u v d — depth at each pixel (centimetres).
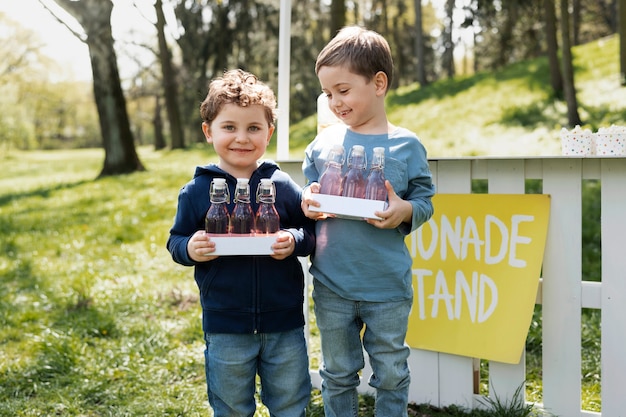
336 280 211
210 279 204
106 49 1310
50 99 2752
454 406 273
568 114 1093
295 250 202
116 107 1362
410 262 217
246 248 194
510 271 254
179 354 356
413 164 210
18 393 311
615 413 244
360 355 223
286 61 294
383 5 2227
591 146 241
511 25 1653
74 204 1042
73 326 409
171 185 1165
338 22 1150
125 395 305
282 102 295
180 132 1778
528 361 340
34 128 2822
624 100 1112
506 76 1427
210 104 209
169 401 295
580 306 247
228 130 206
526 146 1034
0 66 2392
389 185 198
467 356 263
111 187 1190
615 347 242
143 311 441
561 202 247
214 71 1697
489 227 257
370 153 210
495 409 261
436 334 269
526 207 251
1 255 670
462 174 263
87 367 339
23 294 503
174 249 202
